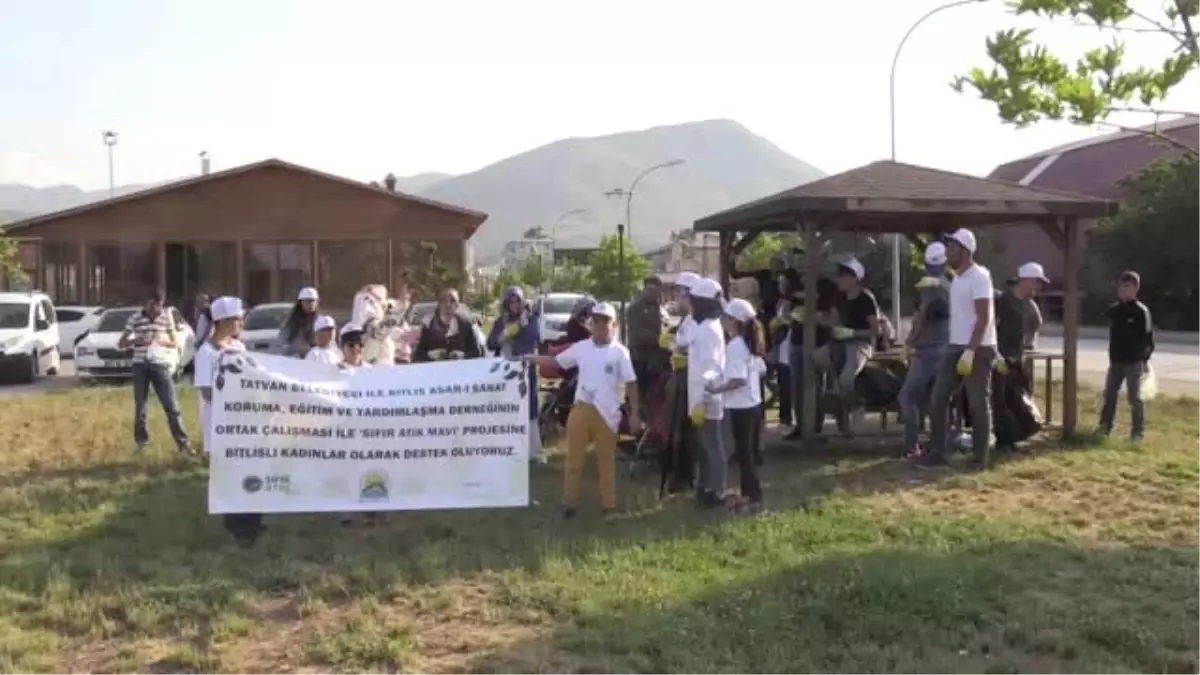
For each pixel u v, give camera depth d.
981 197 12.43
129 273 41.41
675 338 10.83
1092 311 50.06
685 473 10.47
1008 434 12.45
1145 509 9.78
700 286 9.77
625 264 49.75
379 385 9.33
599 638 6.50
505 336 13.30
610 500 9.66
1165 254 45.75
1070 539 8.68
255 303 41.56
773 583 7.39
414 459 9.32
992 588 7.21
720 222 14.41
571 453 9.62
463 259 42.50
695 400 9.72
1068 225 13.18
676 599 7.16
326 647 6.45
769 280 14.68
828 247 15.16
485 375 9.40
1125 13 4.69
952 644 6.35
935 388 11.57
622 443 12.09
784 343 13.91
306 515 9.81
